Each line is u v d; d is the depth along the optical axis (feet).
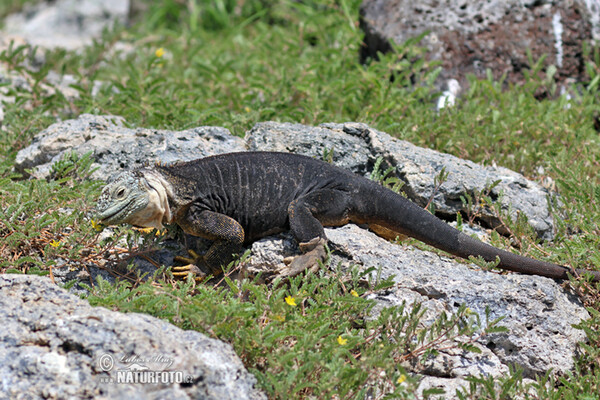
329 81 64.34
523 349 36.70
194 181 39.52
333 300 35.22
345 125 49.01
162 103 56.34
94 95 65.10
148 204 37.60
